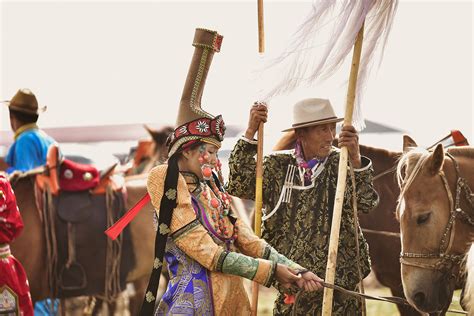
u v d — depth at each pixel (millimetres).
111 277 9711
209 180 5836
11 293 7309
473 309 6480
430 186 6395
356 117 6449
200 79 5730
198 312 5523
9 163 9906
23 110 9773
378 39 6336
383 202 8828
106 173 9828
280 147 8586
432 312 6391
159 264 5520
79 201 9648
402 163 6637
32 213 9438
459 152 6668
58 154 9570
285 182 6668
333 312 6496
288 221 6625
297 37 6258
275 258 5785
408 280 6348
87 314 10695
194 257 5523
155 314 5652
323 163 6629
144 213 9992
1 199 7227
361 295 5961
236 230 5859
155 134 12375
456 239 6422
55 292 9539
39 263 9430
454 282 6539
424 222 6359
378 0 6285
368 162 6543
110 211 9727
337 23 6180
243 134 6699
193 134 5637
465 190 6438
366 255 6613
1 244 7305
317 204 6570
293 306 6277
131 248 9891
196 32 5754
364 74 6375
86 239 9594
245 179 6703
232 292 5656
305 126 6578
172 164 5609
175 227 5539
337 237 5934
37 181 9484
